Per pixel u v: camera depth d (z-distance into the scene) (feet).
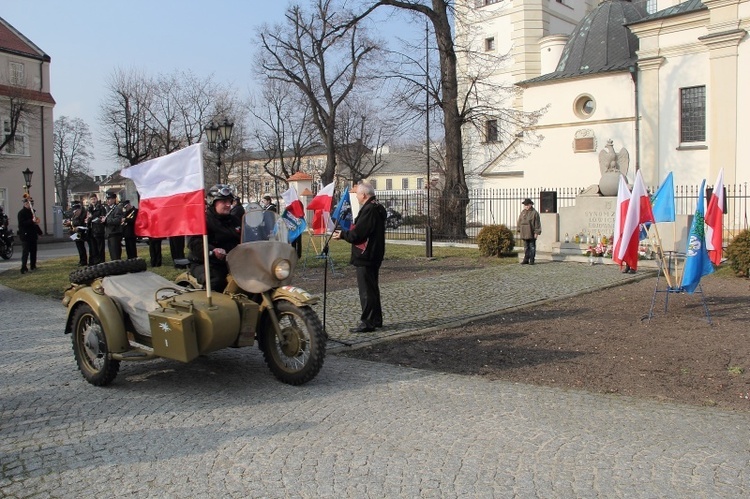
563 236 61.11
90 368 20.51
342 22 84.89
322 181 131.54
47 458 14.32
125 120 164.35
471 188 123.34
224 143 74.69
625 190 29.55
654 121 88.84
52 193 134.82
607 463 13.60
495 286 41.16
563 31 130.93
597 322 29.35
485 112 90.12
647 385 19.70
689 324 28.35
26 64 131.13
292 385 19.75
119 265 21.49
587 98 96.73
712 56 80.84
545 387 19.52
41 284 45.39
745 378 20.16
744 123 78.64
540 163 102.17
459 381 20.18
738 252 43.47
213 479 13.08
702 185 33.17
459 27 101.81
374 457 14.06
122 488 12.75
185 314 18.54
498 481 12.77
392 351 24.49
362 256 27.12
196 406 17.88
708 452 14.14
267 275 19.62
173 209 19.30
